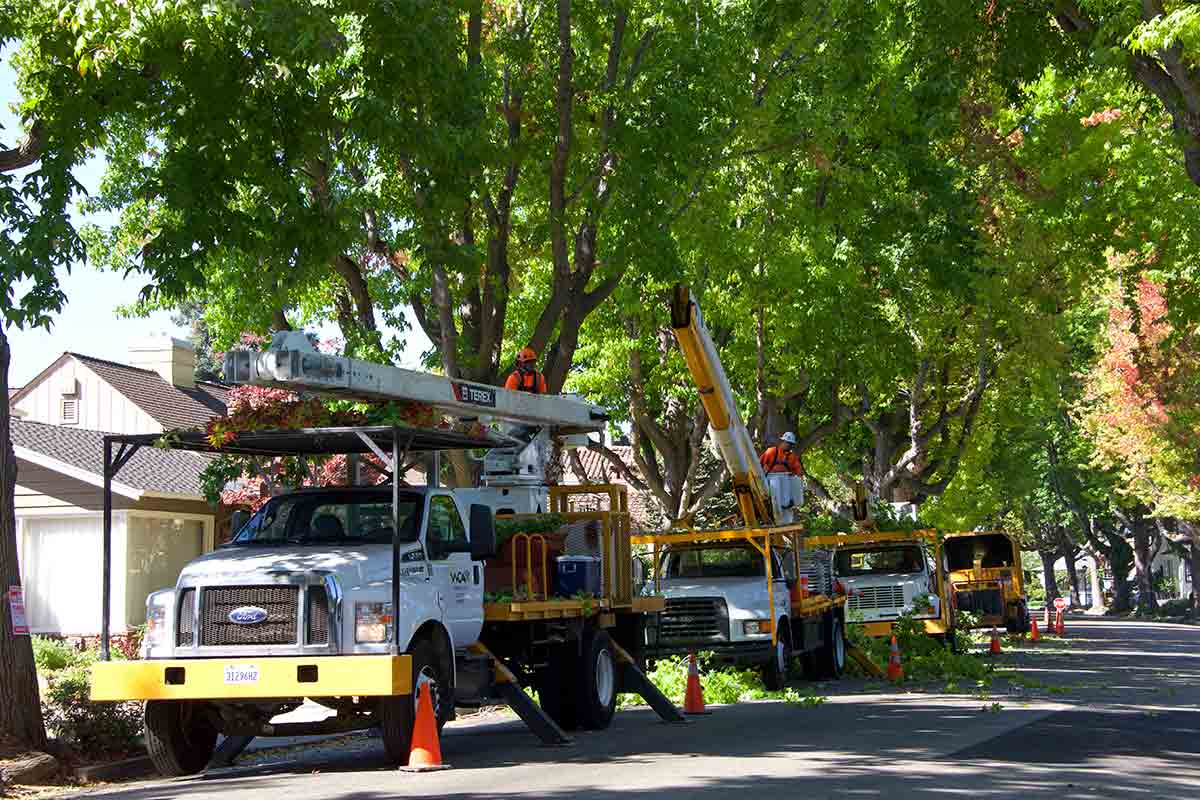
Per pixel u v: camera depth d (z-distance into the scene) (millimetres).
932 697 23984
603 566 19484
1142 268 32781
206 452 16750
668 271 24109
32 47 18219
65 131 17172
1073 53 22078
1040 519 96500
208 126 18844
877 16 26781
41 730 15773
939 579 35781
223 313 27562
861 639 33312
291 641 14305
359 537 15875
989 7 22281
